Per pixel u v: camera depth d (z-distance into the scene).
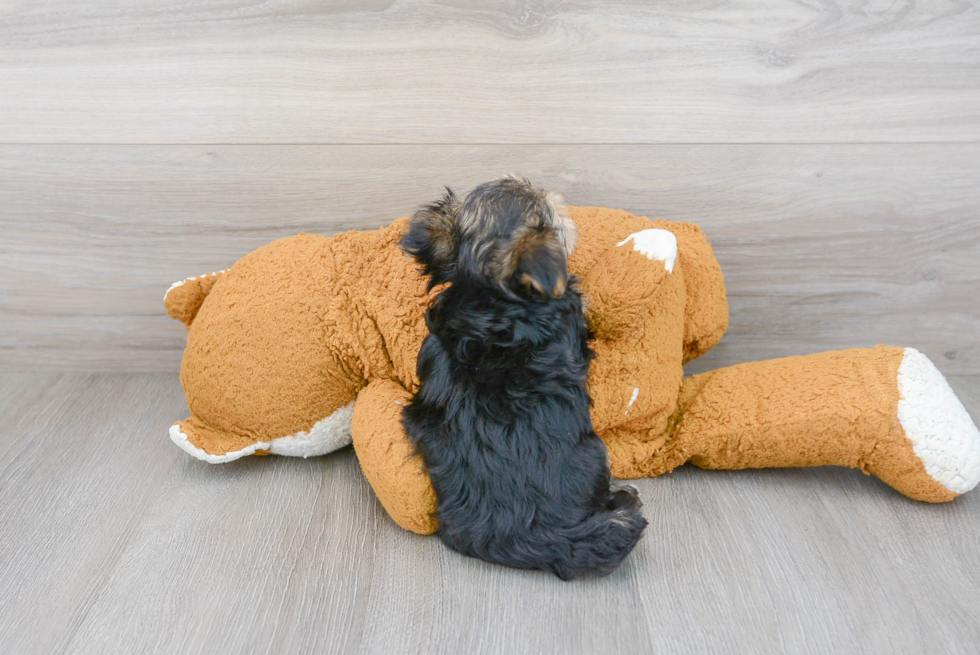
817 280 1.83
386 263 1.50
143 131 1.70
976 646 1.13
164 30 1.61
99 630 1.18
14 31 1.61
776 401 1.43
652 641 1.14
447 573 1.29
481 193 1.29
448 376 1.29
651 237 1.35
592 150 1.71
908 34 1.59
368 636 1.16
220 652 1.13
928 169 1.71
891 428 1.37
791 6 1.57
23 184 1.74
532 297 1.24
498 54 1.62
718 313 1.61
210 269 1.85
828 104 1.66
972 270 1.81
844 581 1.26
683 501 1.47
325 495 1.50
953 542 1.35
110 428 1.74
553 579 1.27
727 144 1.70
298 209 1.78
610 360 1.43
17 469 1.58
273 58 1.63
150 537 1.38
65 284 1.87
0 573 1.29
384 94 1.66
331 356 1.47
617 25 1.59
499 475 1.24
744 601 1.22
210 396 1.50
